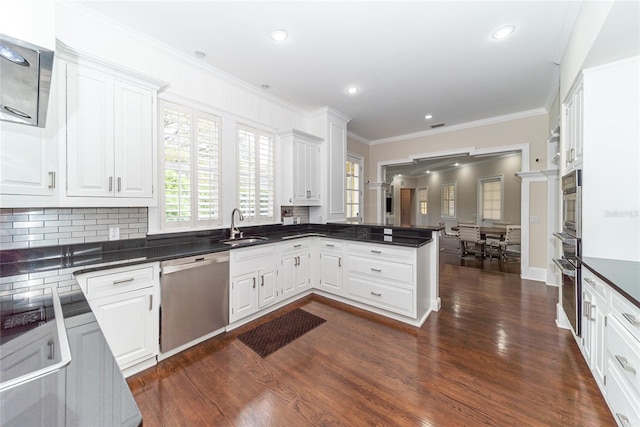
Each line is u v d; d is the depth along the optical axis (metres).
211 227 2.79
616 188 1.86
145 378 1.79
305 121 4.04
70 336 0.90
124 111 1.95
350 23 2.08
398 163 5.60
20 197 1.51
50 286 1.47
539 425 1.40
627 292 1.21
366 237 3.12
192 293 2.13
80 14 1.95
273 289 2.87
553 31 2.17
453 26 2.11
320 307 3.04
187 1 1.86
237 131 3.05
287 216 3.74
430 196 10.34
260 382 1.75
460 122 4.64
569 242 2.06
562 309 2.49
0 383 0.61
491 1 1.85
